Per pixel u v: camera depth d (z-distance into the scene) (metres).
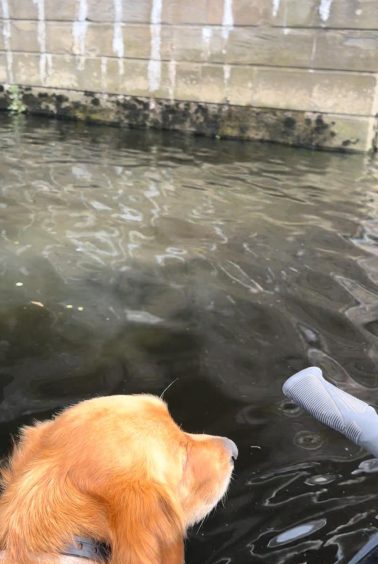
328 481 0.71
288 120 2.99
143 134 3.21
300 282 1.27
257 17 2.87
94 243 1.49
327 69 2.81
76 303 1.15
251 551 0.62
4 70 3.75
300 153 2.81
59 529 0.45
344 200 1.94
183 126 3.31
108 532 0.45
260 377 0.92
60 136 3.06
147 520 0.44
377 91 2.76
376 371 0.94
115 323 1.08
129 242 1.50
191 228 1.63
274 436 0.79
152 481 0.47
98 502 0.46
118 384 0.90
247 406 0.85
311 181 2.21
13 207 1.77
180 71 3.19
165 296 1.19
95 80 3.46
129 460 0.49
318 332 1.06
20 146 2.75
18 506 0.47
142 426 0.53
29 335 1.03
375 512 0.67
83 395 0.86
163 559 0.44
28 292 1.19
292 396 0.66
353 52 2.72
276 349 1.00
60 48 3.49
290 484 0.71
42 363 0.95
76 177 2.18
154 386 0.89
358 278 1.29
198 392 0.88
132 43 3.26
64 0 3.34
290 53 2.86
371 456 0.75
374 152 2.88
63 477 0.48
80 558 0.45
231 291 1.22
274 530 0.65
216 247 1.48
